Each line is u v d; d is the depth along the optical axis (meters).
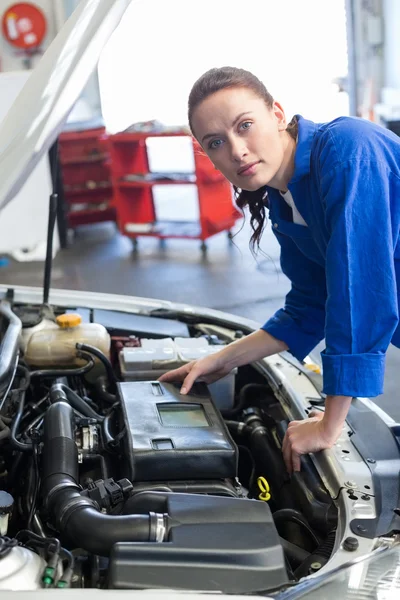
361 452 1.43
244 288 5.14
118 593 0.95
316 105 8.23
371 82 7.70
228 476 1.35
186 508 1.14
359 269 1.28
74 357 1.86
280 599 1.00
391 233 1.29
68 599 0.94
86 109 7.17
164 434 1.39
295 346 1.74
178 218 7.01
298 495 1.42
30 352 1.86
